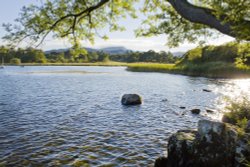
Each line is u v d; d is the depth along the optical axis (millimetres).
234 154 8164
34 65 162500
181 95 31859
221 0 4875
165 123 17594
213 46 10688
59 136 14359
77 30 9469
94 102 26188
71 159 11109
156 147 12695
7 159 11023
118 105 24484
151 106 24109
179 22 8766
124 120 18406
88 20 9625
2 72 85938
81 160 11016
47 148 12430
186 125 17078
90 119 18578
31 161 10852
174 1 6391
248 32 4961
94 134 14820
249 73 55969
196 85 43438
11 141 13367
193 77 61844
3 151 11938
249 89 36688
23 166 10359
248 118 15047
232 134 8531
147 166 10445
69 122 17578
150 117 19422
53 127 16234
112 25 9953
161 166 9891
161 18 8953
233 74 59125
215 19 5699
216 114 20531
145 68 95500
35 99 27688
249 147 8133
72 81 52250
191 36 9039
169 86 42344
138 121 18109
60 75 71938
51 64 167250
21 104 24422
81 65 168750
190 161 8547
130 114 20438
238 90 35625
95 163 10711
